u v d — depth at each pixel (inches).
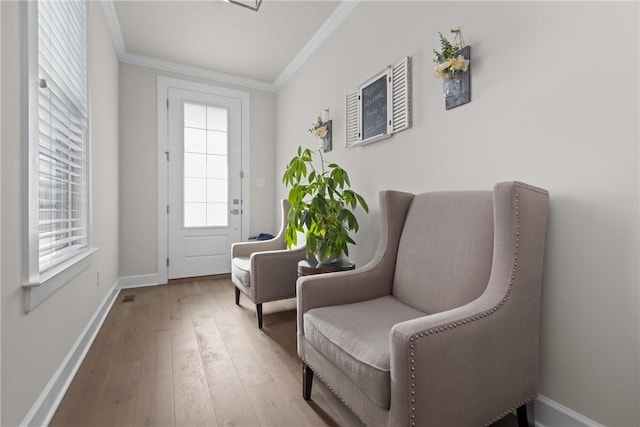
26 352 43.4
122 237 128.1
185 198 141.5
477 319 36.6
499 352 38.4
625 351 38.8
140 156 132.0
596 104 41.2
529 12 48.7
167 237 137.3
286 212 119.7
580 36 42.7
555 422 45.2
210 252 146.6
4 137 38.4
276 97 159.5
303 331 54.7
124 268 128.6
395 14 77.6
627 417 38.7
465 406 35.3
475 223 49.7
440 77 59.8
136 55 128.7
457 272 49.6
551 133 45.9
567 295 44.4
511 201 40.3
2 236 37.7
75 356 64.3
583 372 42.7
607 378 40.4
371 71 86.6
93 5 82.7
